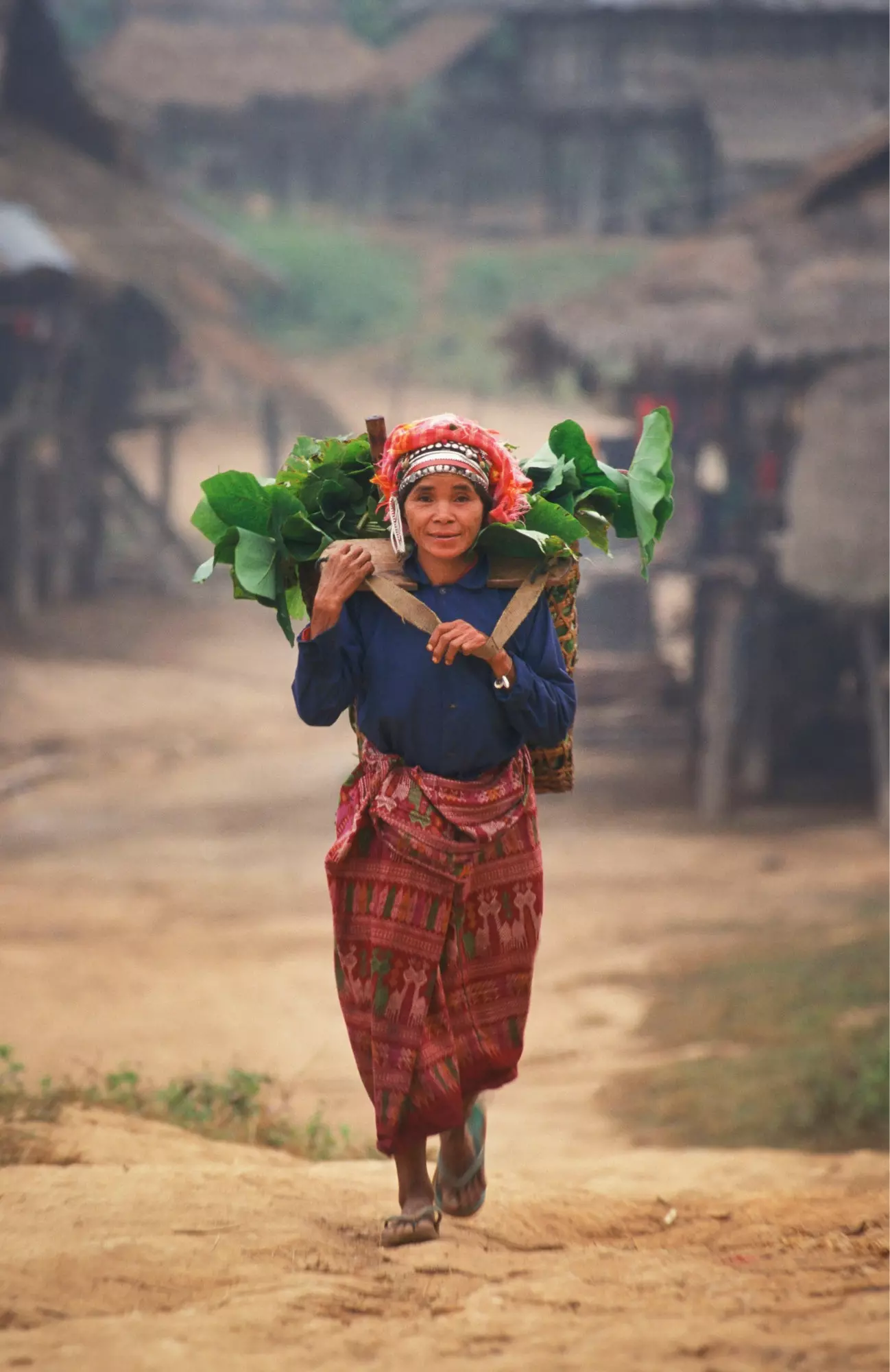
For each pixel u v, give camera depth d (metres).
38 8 53.69
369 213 100.75
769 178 89.44
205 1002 19.66
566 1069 17.33
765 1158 8.78
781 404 34.47
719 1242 6.14
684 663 50.16
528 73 96.88
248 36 102.62
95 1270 5.07
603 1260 5.67
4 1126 7.73
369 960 5.45
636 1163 8.66
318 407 60.09
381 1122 5.45
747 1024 17.78
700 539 35.41
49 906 26.92
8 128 55.72
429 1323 4.72
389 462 5.48
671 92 93.56
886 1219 6.19
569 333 34.19
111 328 56.84
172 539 58.34
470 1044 5.55
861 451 31.22
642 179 97.06
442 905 5.44
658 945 23.55
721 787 34.34
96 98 56.94
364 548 5.47
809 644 36.41
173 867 30.83
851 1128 13.22
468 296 90.75
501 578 5.51
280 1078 15.52
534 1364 4.30
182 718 45.06
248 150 100.44
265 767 40.84
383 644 5.42
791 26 92.19
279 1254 5.40
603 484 6.09
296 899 27.92
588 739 42.12
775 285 34.12
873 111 90.94
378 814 5.43
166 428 59.25
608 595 47.62
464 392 84.25
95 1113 8.60
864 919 23.78
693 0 91.31
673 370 33.81
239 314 63.44
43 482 54.31
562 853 31.17
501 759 5.55
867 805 34.72
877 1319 4.73
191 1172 6.59
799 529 31.45
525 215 98.88
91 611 54.53
